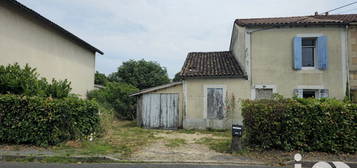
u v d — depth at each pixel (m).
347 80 10.51
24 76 7.72
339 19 11.36
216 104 11.32
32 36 9.98
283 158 6.09
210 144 7.75
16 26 9.18
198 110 11.44
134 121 15.34
